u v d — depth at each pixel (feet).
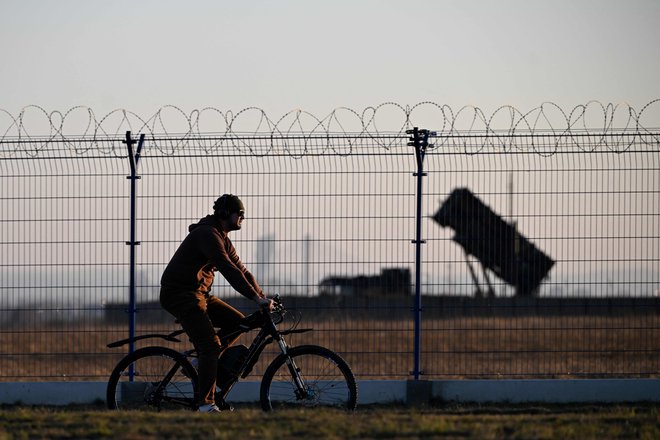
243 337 144.46
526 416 116.98
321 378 123.13
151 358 124.57
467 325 141.59
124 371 128.57
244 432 102.42
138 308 142.31
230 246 124.36
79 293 142.61
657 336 140.67
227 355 123.13
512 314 141.49
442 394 141.79
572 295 141.18
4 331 143.13
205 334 120.78
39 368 147.84
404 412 123.24
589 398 141.59
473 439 99.60
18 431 104.99
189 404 123.03
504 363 167.73
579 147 139.74
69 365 159.12
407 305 141.38
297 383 122.11
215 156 140.77
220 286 142.72
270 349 155.74
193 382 123.03
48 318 143.13
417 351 142.72
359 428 104.58
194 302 120.37
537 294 141.28
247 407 139.03
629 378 147.13
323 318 141.59
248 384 142.51
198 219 141.28
